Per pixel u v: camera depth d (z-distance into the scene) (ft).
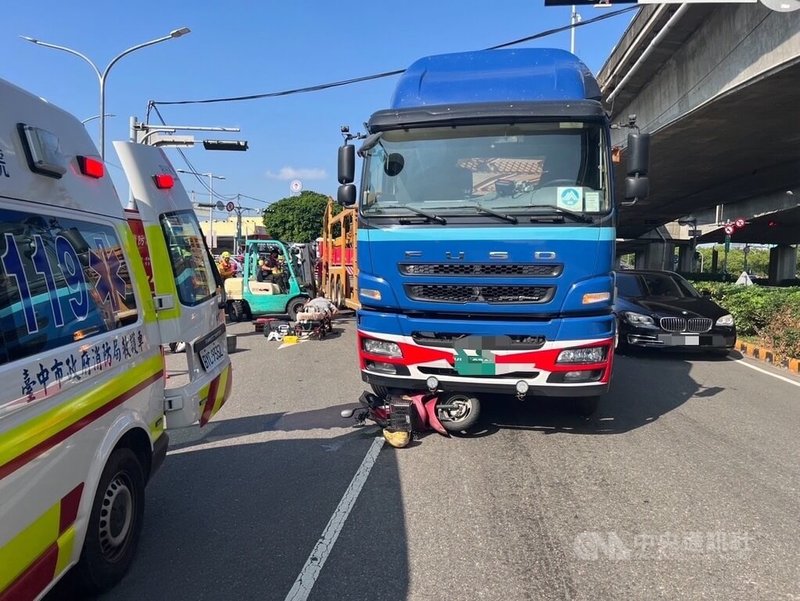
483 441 18.83
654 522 13.26
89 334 10.54
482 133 18.19
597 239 17.04
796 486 15.33
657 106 54.54
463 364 17.79
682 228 167.63
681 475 16.02
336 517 13.58
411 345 18.21
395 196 18.51
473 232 17.37
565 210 17.11
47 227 9.82
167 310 14.46
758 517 13.52
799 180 85.35
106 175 12.56
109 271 11.93
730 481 15.64
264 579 11.08
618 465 16.75
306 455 17.88
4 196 8.72
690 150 63.93
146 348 13.06
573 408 21.49
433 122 18.24
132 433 12.07
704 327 33.32
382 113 18.62
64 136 10.91
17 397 8.19
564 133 17.88
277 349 38.81
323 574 11.21
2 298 8.36
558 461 17.06
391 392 19.61
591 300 17.12
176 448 18.84
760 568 11.34
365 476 16.03
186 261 16.22
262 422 21.62
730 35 40.81
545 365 17.37
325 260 57.16
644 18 47.47
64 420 9.21
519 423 20.74
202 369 16.02
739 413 22.39
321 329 43.06
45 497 8.64
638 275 40.34
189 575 11.27
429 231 17.66
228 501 14.64
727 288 46.50
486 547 12.16
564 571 11.23
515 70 20.16
